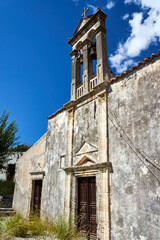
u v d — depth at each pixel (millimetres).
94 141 7191
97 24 8375
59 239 5820
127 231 5098
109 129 6602
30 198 10602
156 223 4512
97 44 8164
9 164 19766
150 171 4973
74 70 9492
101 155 6551
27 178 11750
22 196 11734
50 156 10023
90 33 8891
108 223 5598
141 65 6035
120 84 6633
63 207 7852
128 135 5855
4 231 5879
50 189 9180
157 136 5047
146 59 5797
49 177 9578
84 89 8352
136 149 5488
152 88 5539
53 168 9445
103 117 6910
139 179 5184
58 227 6289
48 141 10656
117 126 6312
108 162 6113
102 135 6742
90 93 7840
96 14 8352
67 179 7984
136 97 5949
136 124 5711
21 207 11383
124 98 6348
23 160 13031
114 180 5891
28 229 6613
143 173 5129
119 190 5645
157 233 4434
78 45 9695
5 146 13586
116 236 5340
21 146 26359
